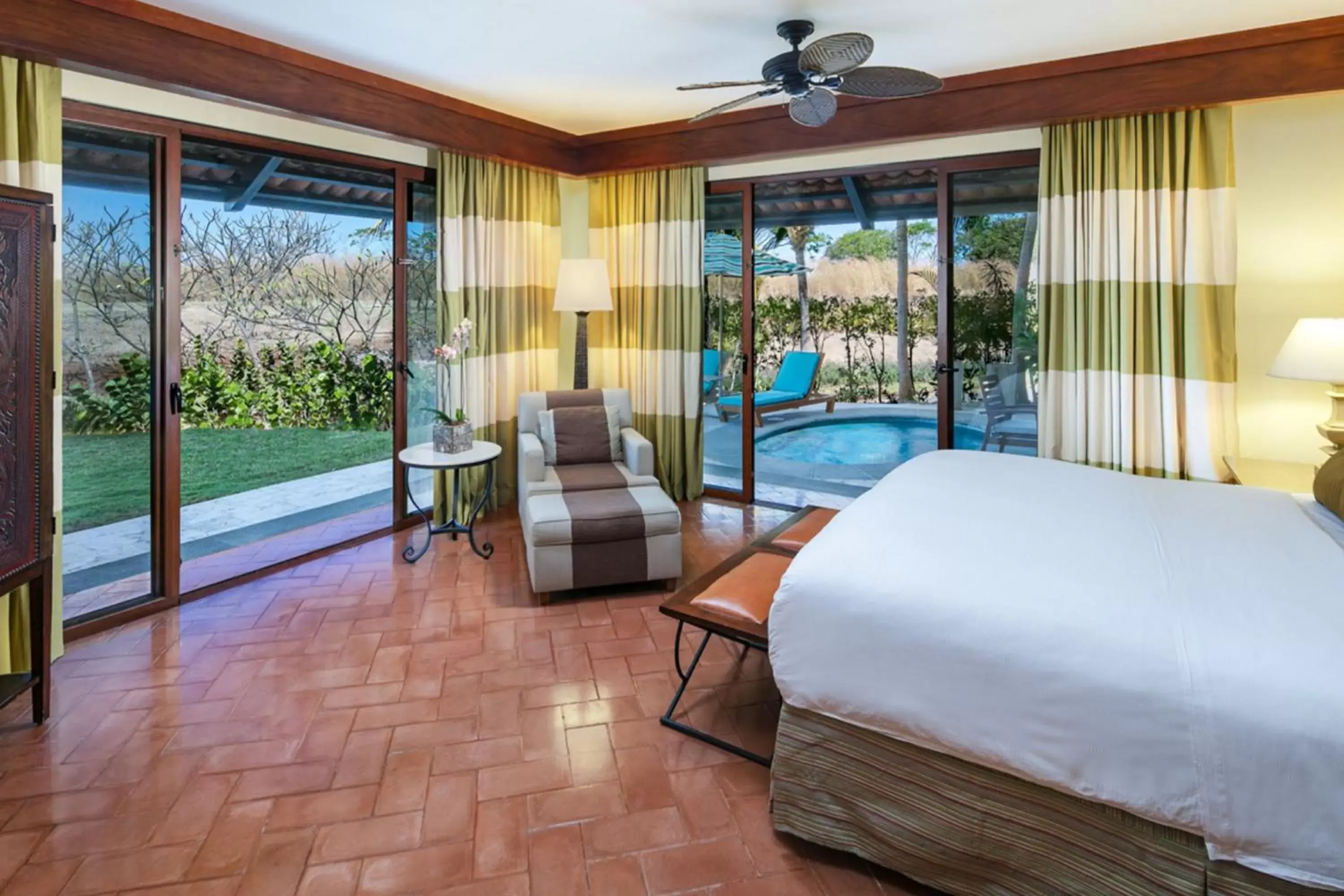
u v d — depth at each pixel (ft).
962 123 11.83
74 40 8.34
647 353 16.03
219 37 9.57
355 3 8.82
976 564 5.66
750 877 5.55
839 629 5.46
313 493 13.08
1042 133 11.69
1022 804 4.89
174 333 10.25
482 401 14.56
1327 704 3.95
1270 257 10.82
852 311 14.94
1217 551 6.02
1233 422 10.90
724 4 8.93
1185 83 10.36
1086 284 11.59
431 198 14.26
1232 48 9.98
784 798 5.87
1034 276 12.92
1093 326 11.51
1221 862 4.24
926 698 5.10
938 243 13.53
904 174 14.10
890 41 10.14
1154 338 11.19
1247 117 10.76
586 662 8.90
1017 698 4.76
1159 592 5.15
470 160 13.87
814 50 7.77
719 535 13.97
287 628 9.78
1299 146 10.50
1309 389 10.76
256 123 11.10
